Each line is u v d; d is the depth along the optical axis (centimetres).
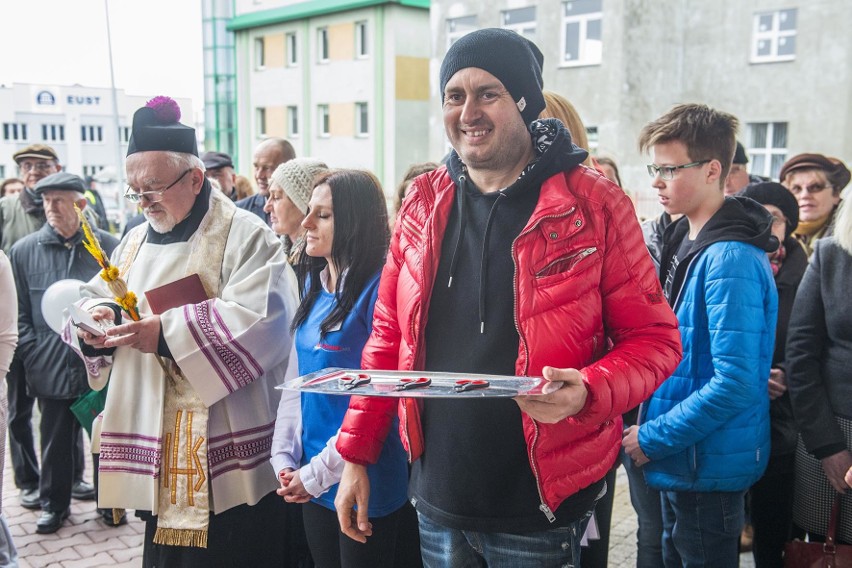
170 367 255
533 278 158
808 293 253
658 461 238
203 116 3591
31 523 431
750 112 1878
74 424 426
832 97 1761
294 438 244
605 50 1884
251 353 253
